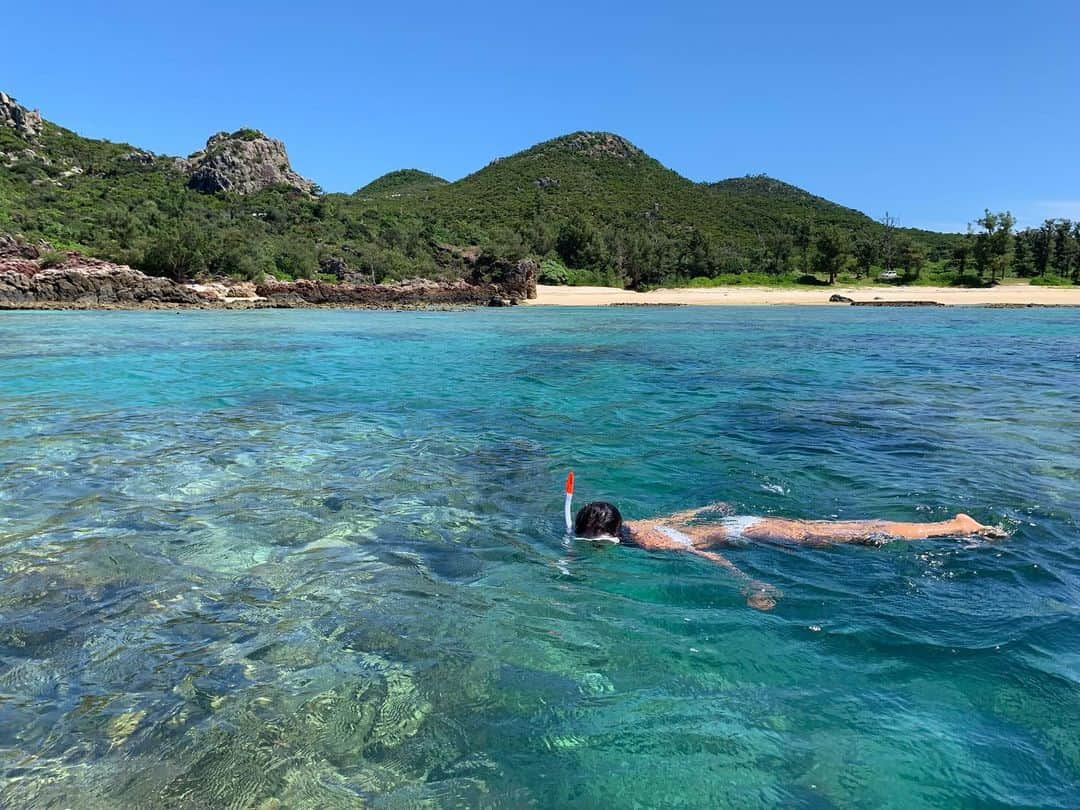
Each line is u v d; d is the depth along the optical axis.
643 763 2.52
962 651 3.31
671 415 9.73
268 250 62.06
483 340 23.19
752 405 10.52
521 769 2.50
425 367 15.62
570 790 2.39
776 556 4.64
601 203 139.00
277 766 2.52
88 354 17.66
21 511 5.50
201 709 2.87
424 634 3.54
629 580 4.26
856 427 8.83
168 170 99.06
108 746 2.62
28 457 7.21
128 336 23.39
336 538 5.00
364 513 5.56
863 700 2.91
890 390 12.06
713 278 86.06
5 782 2.42
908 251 82.38
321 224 83.50
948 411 9.95
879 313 43.78
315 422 9.28
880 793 2.34
